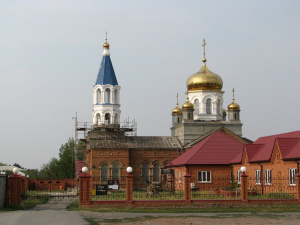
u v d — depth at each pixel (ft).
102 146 230.89
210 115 252.62
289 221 91.09
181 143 247.50
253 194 151.64
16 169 120.06
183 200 119.34
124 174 230.48
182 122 246.47
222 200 119.96
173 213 107.86
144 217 98.07
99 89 247.09
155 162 239.71
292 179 141.28
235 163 180.24
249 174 171.42
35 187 260.42
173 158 240.94
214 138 197.16
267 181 157.99
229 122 249.55
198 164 184.55
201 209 116.67
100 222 89.25
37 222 86.17
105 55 252.42
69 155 363.35
